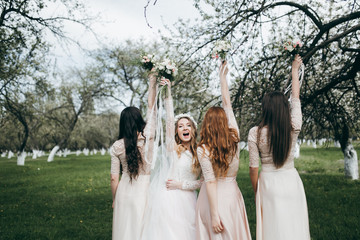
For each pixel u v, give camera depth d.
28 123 24.34
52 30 8.31
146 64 3.51
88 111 27.69
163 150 3.38
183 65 6.83
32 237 5.20
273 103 2.68
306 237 2.61
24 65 9.69
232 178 2.86
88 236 5.24
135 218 3.15
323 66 7.13
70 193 9.84
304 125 8.23
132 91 22.55
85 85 24.80
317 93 6.99
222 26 6.73
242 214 2.85
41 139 36.19
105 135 39.09
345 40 6.74
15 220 6.39
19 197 9.29
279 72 6.52
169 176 3.31
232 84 7.30
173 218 3.12
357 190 8.49
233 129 2.86
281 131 2.63
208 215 2.79
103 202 8.23
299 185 2.69
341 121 8.09
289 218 2.59
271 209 2.65
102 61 22.31
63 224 6.02
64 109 28.70
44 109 26.30
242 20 6.14
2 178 14.77
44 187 11.37
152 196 3.25
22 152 23.30
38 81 11.44
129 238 3.11
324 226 5.20
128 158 3.22
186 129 3.45
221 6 6.89
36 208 7.60
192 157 3.35
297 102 2.84
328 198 7.63
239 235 2.74
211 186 2.67
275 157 2.65
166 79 3.40
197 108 6.86
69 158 32.38
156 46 20.77
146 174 3.31
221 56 3.22
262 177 2.75
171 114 3.40
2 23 7.83
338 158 17.61
